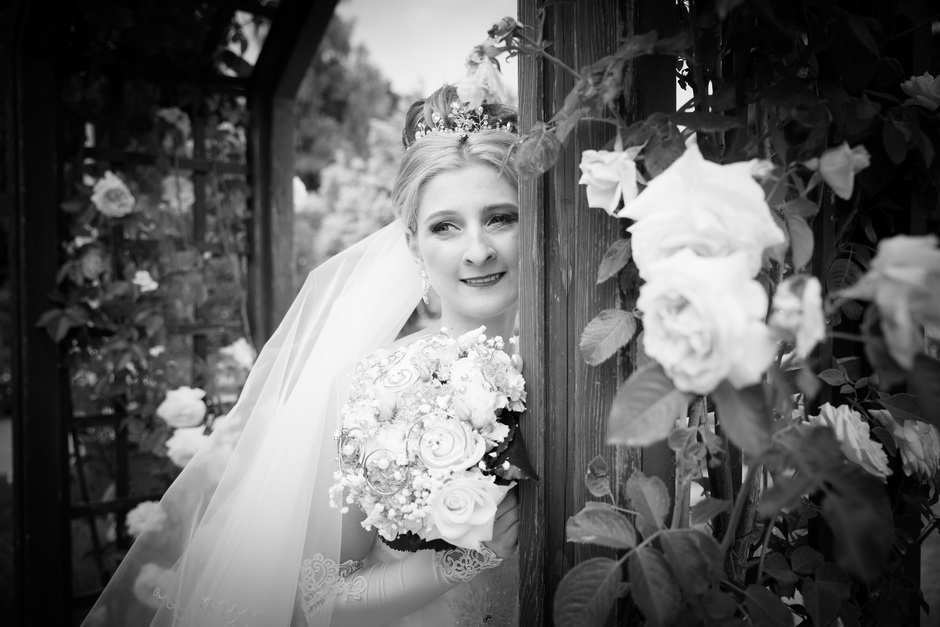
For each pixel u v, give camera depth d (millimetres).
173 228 3053
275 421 1540
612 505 1004
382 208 6828
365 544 1468
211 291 3184
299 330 1708
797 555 1025
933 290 583
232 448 1729
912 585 1209
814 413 1260
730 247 732
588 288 1127
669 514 1145
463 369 1225
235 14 3021
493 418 1180
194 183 3150
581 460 1144
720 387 731
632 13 1062
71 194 2818
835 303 691
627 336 978
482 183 1423
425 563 1353
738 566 1108
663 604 819
